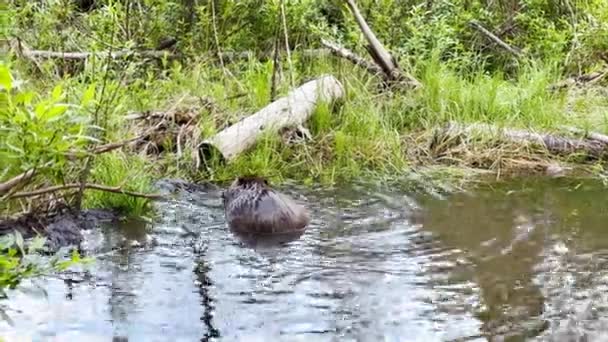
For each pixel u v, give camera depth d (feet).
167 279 16.75
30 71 26.84
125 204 20.34
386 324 14.92
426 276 16.94
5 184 15.74
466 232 19.33
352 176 23.31
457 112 26.21
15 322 14.84
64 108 13.82
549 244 18.61
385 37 31.12
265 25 30.83
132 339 14.34
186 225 19.70
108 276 16.81
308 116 25.31
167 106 25.82
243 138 23.71
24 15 29.60
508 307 15.64
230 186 21.06
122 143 17.80
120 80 24.03
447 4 33.14
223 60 30.19
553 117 26.25
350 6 28.35
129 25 29.84
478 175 23.59
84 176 19.26
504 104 26.45
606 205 21.22
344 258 17.83
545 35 31.48
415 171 23.76
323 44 29.55
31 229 18.78
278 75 27.48
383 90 27.43
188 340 14.33
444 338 14.47
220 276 16.92
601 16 31.50
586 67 30.89
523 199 21.65
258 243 18.67
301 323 14.94
